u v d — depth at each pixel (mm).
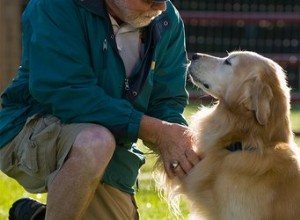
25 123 5219
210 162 5312
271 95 5109
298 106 16391
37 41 5051
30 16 5207
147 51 5293
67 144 4926
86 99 4996
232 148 5301
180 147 5250
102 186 5277
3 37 12734
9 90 5363
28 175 5285
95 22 5129
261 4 17906
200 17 12133
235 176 5137
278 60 12469
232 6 18047
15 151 5258
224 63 5430
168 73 5559
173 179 5484
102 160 4859
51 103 5012
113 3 5129
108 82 5184
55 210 4852
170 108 5609
